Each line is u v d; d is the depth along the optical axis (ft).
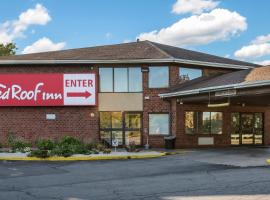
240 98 76.69
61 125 89.51
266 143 99.45
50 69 90.58
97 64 90.07
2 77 88.38
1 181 44.50
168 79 89.40
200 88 75.20
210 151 79.20
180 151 79.56
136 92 90.07
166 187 38.88
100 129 89.81
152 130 89.51
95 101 88.33
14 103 88.33
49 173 51.08
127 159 67.82
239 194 34.32
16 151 74.79
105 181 43.86
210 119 91.66
